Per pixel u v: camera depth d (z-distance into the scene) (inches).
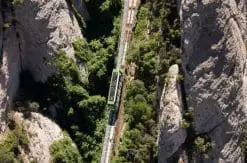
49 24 3715.6
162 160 3590.1
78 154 3747.5
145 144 3587.6
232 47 3462.1
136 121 3651.6
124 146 3624.5
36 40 3750.0
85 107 3818.9
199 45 3430.1
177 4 3553.2
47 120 3777.1
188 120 3523.6
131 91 3710.6
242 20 3663.9
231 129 3580.2
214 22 3383.4
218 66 3449.8
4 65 3639.3
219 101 3499.0
